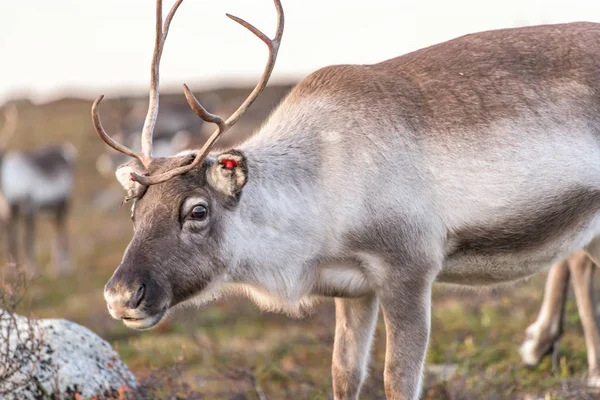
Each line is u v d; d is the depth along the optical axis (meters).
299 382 20.80
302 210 15.72
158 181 14.74
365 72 16.58
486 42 16.86
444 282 17.30
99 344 17.42
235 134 70.12
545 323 21.30
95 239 62.62
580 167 16.33
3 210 57.75
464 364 21.19
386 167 15.68
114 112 118.38
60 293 43.56
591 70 16.56
